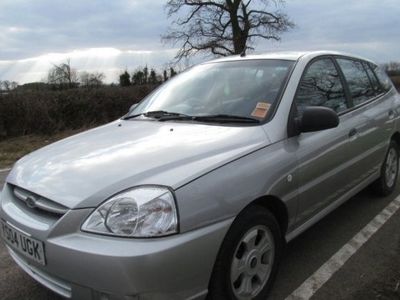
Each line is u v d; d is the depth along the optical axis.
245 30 29.59
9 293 3.27
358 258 3.71
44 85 15.22
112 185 2.49
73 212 2.44
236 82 3.78
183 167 2.61
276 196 2.98
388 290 3.18
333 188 3.77
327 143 3.57
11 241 2.80
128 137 3.23
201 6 29.81
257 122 3.23
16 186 2.94
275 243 3.07
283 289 3.25
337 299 3.11
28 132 12.58
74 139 3.45
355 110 4.22
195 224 2.44
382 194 5.16
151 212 2.36
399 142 5.33
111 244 2.31
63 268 2.41
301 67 3.70
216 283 2.60
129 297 2.29
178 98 3.98
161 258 2.29
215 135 3.06
